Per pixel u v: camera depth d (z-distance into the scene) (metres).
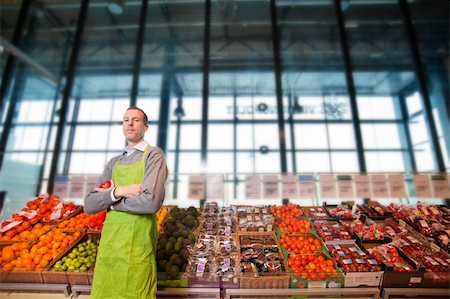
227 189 2.18
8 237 1.65
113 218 1.11
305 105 5.25
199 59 4.64
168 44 4.49
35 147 3.83
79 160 4.66
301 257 1.47
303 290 1.30
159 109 4.64
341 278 1.31
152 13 4.11
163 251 1.50
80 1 3.97
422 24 3.74
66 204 2.08
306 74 4.86
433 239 1.60
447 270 1.31
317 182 2.05
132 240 1.07
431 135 3.34
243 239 1.73
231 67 4.77
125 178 1.16
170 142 5.06
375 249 1.53
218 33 4.33
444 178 1.99
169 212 2.06
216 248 1.59
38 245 1.54
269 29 4.23
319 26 4.16
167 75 4.75
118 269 1.07
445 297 1.28
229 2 4.00
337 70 4.69
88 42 4.47
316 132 5.14
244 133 5.36
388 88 4.91
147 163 1.15
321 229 1.80
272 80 5.09
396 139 4.93
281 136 3.27
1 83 3.42
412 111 4.76
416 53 3.56
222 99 5.45
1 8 3.82
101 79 4.82
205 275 1.33
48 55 4.19
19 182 3.14
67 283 1.37
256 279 1.31
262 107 5.44
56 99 4.09
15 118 3.63
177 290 1.31
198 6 4.05
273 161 5.21
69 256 1.48
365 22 4.09
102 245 1.11
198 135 5.09
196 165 4.97
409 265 1.35
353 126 3.27
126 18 4.25
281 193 2.04
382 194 1.99
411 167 4.61
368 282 1.31
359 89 5.11
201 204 2.24
